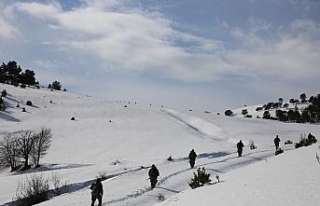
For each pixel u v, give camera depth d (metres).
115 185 22.33
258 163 19.53
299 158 15.97
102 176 29.84
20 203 23.41
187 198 12.92
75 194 20.95
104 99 122.56
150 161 38.22
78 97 116.94
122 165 36.66
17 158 53.88
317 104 158.50
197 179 17.08
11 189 30.52
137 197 17.48
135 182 22.81
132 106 109.44
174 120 94.44
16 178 36.56
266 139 70.38
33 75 149.50
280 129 89.25
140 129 79.06
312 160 14.13
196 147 56.59
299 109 172.50
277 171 13.53
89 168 37.50
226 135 78.56
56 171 38.69
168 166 28.86
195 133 79.75
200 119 96.75
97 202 17.58
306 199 8.12
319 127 99.00
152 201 16.39
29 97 103.69
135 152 55.84
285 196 8.88
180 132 77.94
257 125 94.81
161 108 112.94
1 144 55.22
